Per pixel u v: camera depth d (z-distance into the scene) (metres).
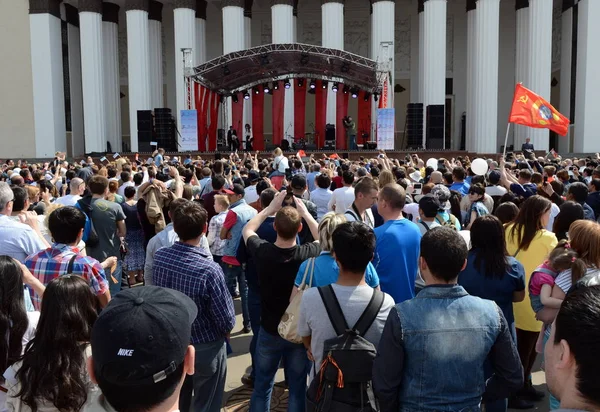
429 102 29.50
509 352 2.83
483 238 4.03
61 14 33.69
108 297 4.30
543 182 7.93
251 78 27.97
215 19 36.78
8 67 32.88
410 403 2.73
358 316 3.15
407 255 4.34
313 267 3.72
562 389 1.57
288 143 28.47
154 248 5.25
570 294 1.68
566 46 31.56
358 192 5.21
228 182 9.62
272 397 5.23
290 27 30.67
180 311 1.75
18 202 5.39
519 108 10.26
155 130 28.06
